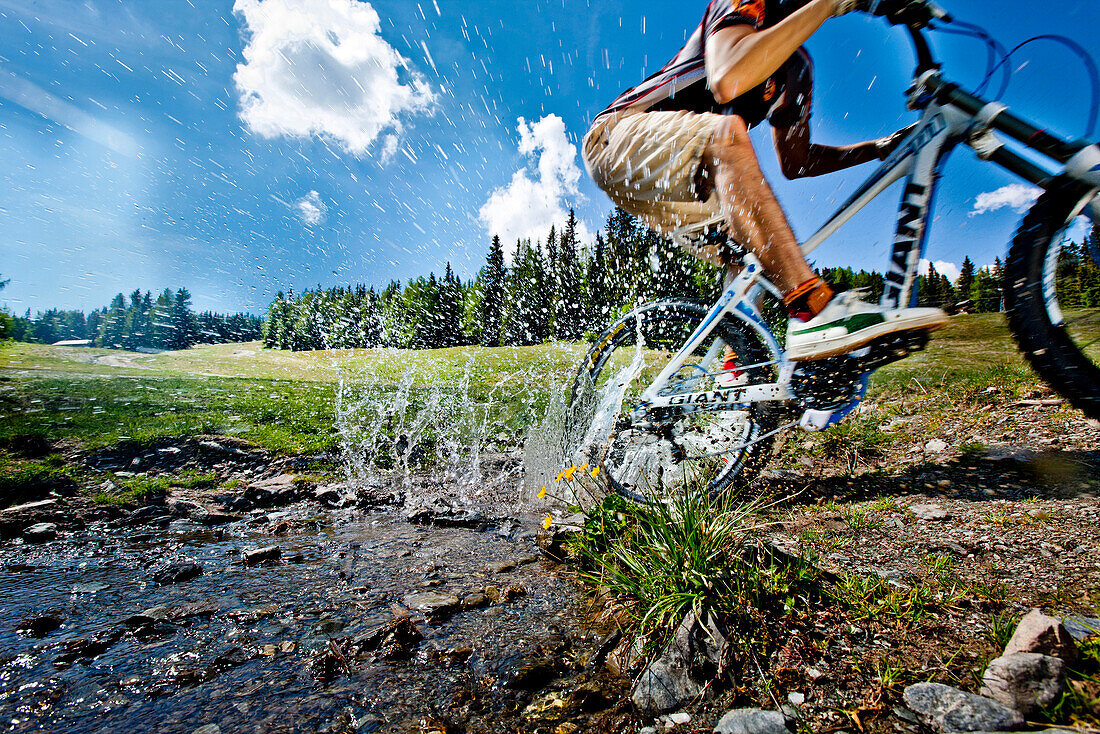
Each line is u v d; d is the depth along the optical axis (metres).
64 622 1.40
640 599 1.38
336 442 3.82
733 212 1.86
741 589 1.26
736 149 1.81
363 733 0.96
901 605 1.22
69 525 2.27
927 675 0.98
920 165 1.78
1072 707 0.84
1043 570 1.32
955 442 2.58
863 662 1.05
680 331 2.53
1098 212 1.47
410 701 1.06
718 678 1.05
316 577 1.76
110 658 1.22
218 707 1.03
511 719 1.01
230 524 2.41
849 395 2.00
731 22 1.71
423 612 1.46
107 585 1.67
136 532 2.25
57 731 0.95
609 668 1.18
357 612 1.47
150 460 3.14
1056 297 1.57
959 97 1.67
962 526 1.68
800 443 2.95
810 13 1.60
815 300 1.80
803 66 2.12
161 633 1.35
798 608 1.25
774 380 2.24
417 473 3.34
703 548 1.40
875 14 1.70
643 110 2.05
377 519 2.54
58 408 3.95
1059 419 2.50
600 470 2.41
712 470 2.36
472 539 2.21
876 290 1.90
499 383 6.83
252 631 1.36
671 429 2.41
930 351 4.08
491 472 3.38
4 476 2.63
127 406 4.22
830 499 2.17
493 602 1.56
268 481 2.97
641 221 2.41
